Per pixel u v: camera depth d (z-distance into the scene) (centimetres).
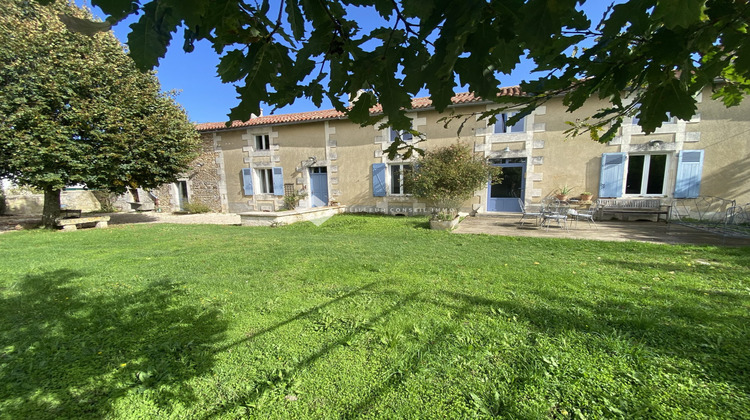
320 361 220
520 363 209
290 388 194
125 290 365
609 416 165
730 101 129
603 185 876
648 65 95
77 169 809
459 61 80
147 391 194
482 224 844
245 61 91
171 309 309
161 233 804
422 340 240
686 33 82
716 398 173
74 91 810
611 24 74
